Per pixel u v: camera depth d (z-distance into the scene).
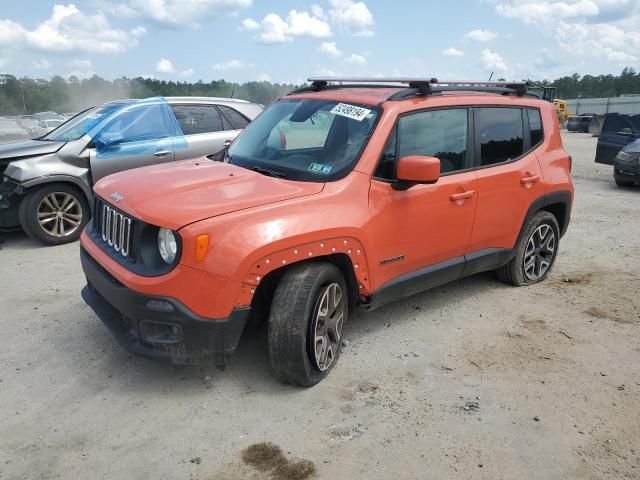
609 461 2.89
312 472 2.76
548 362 3.92
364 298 3.87
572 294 5.24
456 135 4.34
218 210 3.16
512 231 4.92
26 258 6.26
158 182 3.62
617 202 10.05
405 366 3.82
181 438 3.00
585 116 39.47
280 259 3.20
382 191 3.75
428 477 2.75
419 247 4.07
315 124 4.08
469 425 3.16
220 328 3.11
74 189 6.86
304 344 3.33
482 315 4.71
